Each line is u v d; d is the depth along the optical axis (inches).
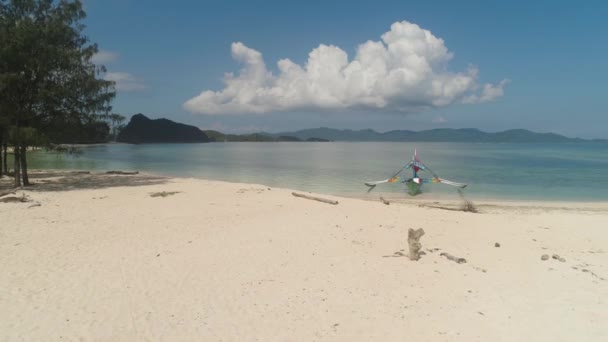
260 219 542.6
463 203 745.6
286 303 271.9
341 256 377.4
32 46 767.1
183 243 419.5
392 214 584.7
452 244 429.1
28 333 228.2
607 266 359.3
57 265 344.2
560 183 1186.0
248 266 346.9
